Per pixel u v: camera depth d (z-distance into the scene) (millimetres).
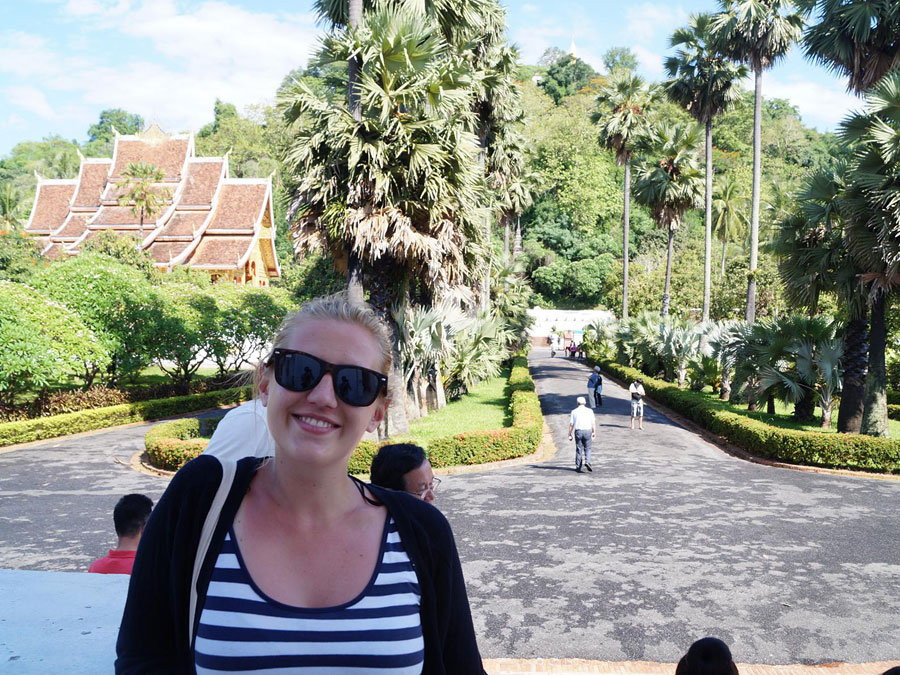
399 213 14508
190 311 27078
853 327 16531
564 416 22062
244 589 1050
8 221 51219
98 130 108000
